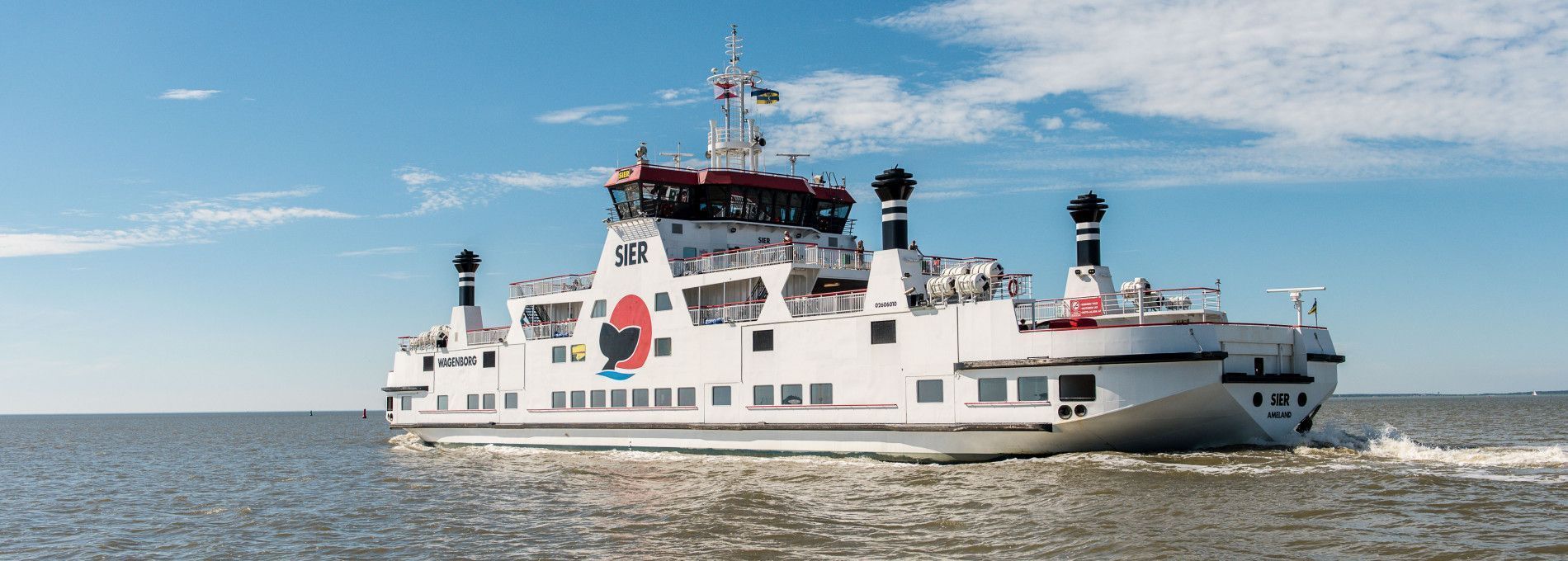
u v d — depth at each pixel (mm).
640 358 46156
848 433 39531
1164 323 35781
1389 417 119812
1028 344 35188
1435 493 29125
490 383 53219
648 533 29047
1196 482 31109
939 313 37406
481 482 41281
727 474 38688
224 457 68625
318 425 164375
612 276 48000
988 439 36281
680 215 47125
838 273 42875
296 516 35906
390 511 35688
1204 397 33531
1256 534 25422
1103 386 34031
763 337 42000
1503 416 123875
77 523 36812
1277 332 35844
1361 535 25078
